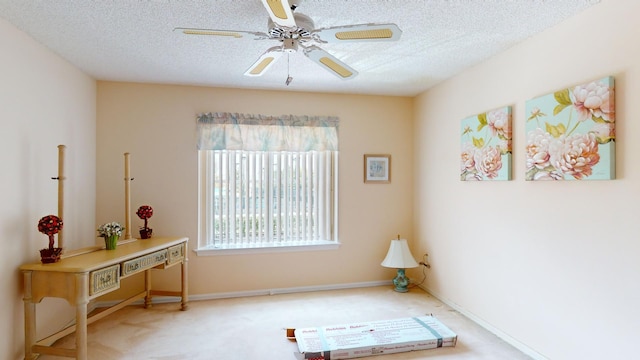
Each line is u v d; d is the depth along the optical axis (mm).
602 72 1972
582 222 2088
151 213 3271
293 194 3889
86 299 2152
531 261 2455
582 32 2092
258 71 2359
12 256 2223
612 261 1918
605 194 1957
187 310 3281
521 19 2199
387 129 4090
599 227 1988
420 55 2816
